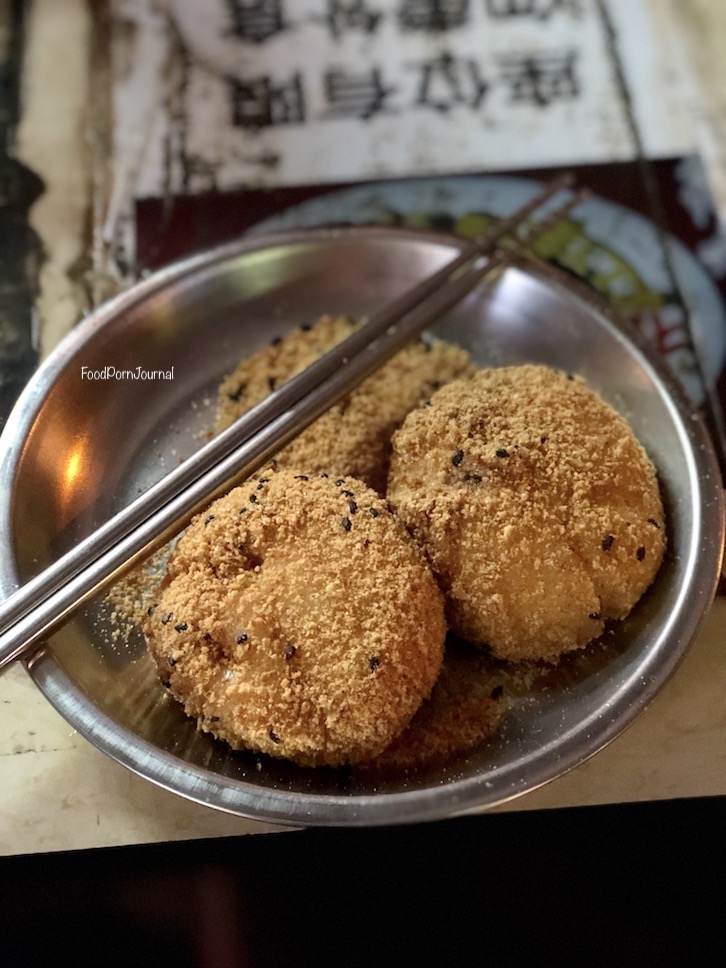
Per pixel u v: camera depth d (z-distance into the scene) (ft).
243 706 0.53
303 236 0.78
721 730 0.59
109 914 0.52
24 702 0.60
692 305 0.84
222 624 0.55
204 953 0.50
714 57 1.06
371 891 0.52
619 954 0.50
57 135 0.98
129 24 1.07
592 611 0.59
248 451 0.60
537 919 0.51
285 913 0.51
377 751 0.55
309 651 0.54
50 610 0.53
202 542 0.59
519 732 0.57
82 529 0.65
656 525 0.61
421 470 0.63
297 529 0.59
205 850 0.54
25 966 0.50
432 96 1.02
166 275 0.75
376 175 0.95
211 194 0.94
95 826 0.55
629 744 0.58
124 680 0.58
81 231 0.90
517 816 0.55
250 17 1.09
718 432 0.75
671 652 0.55
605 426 0.64
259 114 1.00
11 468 0.62
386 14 1.10
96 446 0.69
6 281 0.85
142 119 0.99
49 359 0.69
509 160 0.97
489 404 0.64
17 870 0.53
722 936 0.51
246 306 0.78
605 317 0.73
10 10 1.08
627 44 1.07
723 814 0.55
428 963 0.50
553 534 0.59
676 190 0.94
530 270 0.77
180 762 0.50
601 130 0.99
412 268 0.79
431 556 0.60
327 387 0.64
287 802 0.48
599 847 0.54
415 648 0.56
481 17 1.10
